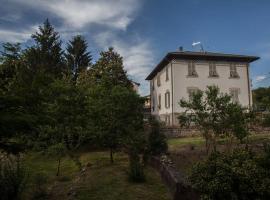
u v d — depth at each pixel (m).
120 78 37.75
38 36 41.06
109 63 37.34
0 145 8.73
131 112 17.36
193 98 14.10
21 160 17.36
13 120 7.90
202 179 8.48
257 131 22.70
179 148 18.09
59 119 16.14
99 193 11.23
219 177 8.09
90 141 19.36
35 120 8.62
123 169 14.87
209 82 33.53
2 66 10.12
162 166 13.02
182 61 33.38
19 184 10.88
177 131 25.03
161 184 12.17
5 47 10.22
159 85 39.31
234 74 34.31
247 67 34.81
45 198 11.09
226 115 13.15
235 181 8.10
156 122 17.19
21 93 8.93
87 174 14.43
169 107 33.88
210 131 14.43
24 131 8.58
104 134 16.84
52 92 15.73
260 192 7.83
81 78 36.50
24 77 9.79
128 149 16.91
